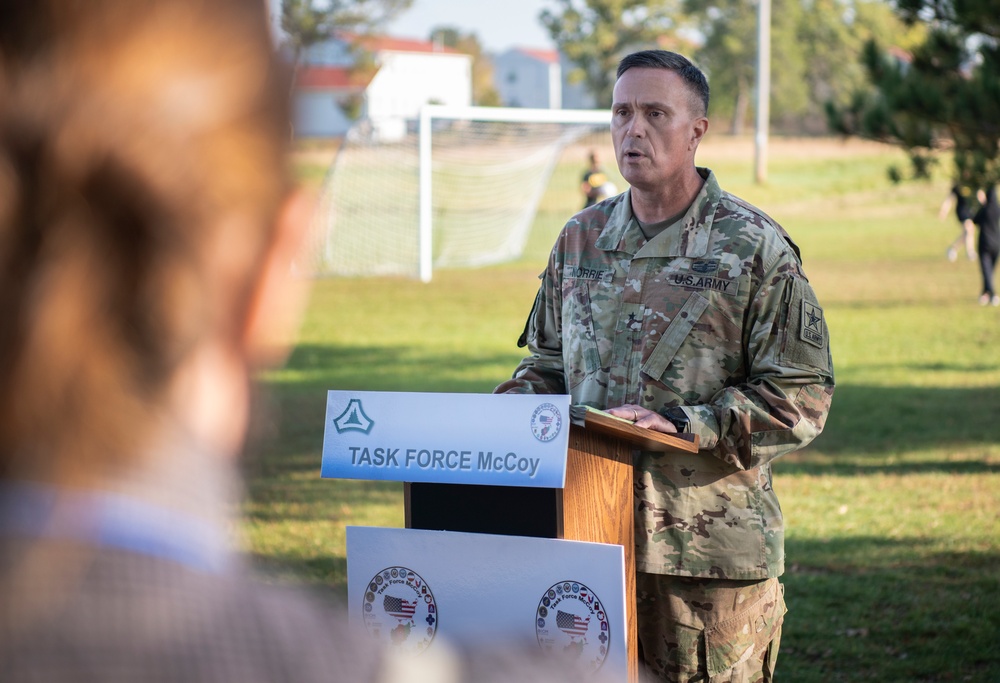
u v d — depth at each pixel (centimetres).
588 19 7506
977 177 845
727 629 314
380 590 263
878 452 893
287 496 781
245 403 58
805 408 310
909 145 859
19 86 52
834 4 7800
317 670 55
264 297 58
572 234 354
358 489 805
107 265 52
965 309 1650
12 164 51
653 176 325
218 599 55
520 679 61
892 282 1970
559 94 10169
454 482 258
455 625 255
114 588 52
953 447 903
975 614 550
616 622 238
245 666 53
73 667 50
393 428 266
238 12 56
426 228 2234
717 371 320
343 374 1247
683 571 310
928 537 677
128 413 53
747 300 316
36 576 51
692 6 7856
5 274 51
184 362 55
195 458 56
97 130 52
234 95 55
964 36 870
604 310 337
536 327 367
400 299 1925
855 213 3431
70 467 52
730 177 4497
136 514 53
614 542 275
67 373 52
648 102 323
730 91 7912
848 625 539
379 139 2716
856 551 653
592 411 250
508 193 2931
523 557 248
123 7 54
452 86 7638
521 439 252
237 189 55
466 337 1509
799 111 7988
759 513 316
